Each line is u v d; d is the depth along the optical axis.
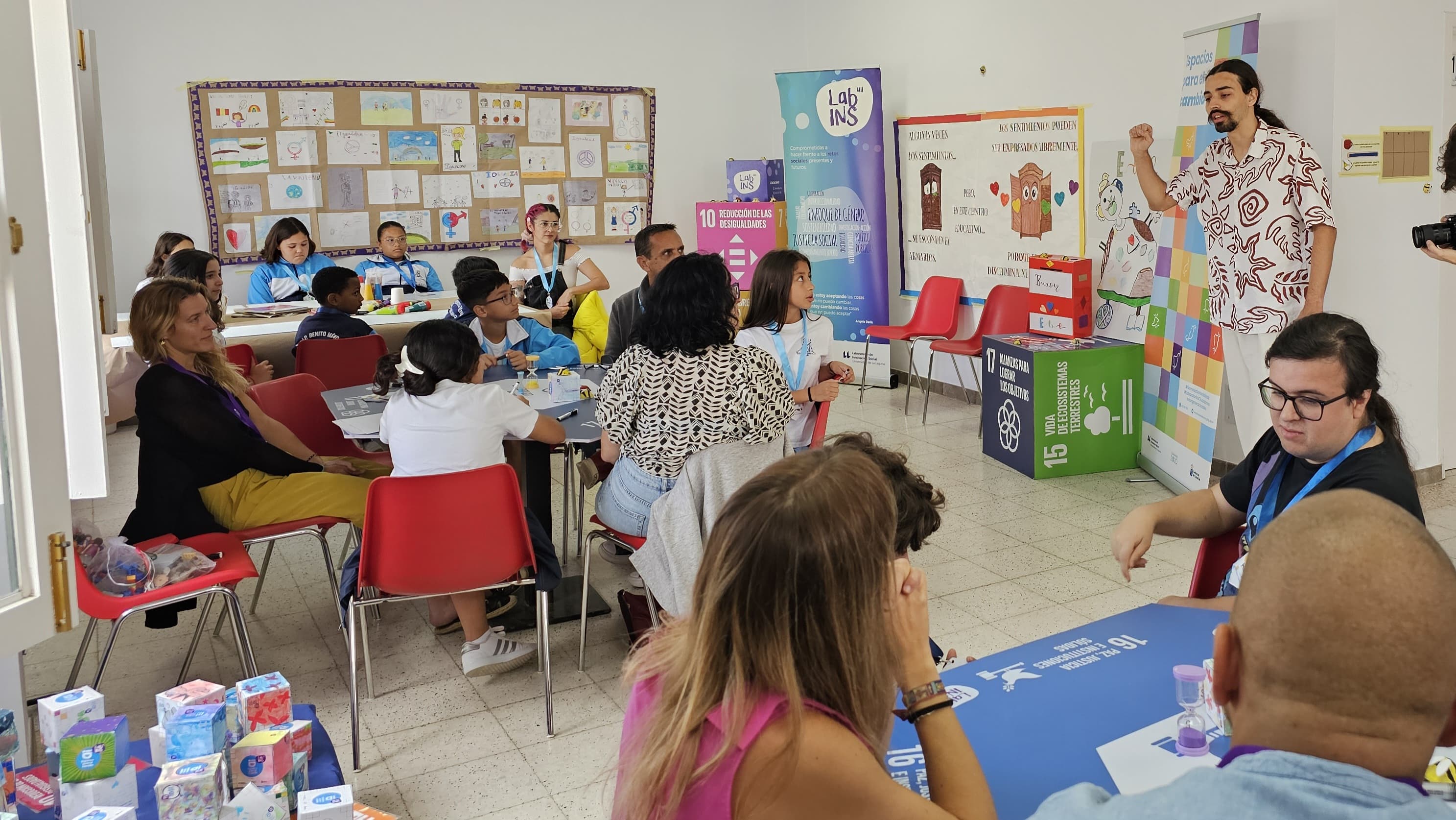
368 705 3.42
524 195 8.77
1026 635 3.74
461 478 3.03
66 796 2.07
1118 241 5.97
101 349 2.18
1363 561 0.89
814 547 1.18
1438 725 0.89
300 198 8.09
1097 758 1.59
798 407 3.99
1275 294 4.52
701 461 3.04
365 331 5.43
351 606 3.08
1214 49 4.88
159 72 7.57
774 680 1.18
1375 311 4.93
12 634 1.66
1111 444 5.69
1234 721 0.98
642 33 8.94
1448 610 0.88
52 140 2.02
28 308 1.65
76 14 7.25
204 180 7.79
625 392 3.24
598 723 3.27
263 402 4.17
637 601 3.83
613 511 3.41
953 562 4.47
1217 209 4.73
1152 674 1.85
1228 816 0.87
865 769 1.19
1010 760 1.59
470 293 4.61
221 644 3.89
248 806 2.12
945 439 6.48
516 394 4.16
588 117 8.87
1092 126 6.12
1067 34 6.25
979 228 7.09
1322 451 2.09
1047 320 6.05
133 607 2.94
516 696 3.46
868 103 7.59
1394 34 4.74
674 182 9.27
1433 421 5.17
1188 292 5.16
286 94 7.92
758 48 9.31
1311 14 4.72
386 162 8.30
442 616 3.90
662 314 3.17
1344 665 0.88
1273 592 0.93
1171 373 5.33
